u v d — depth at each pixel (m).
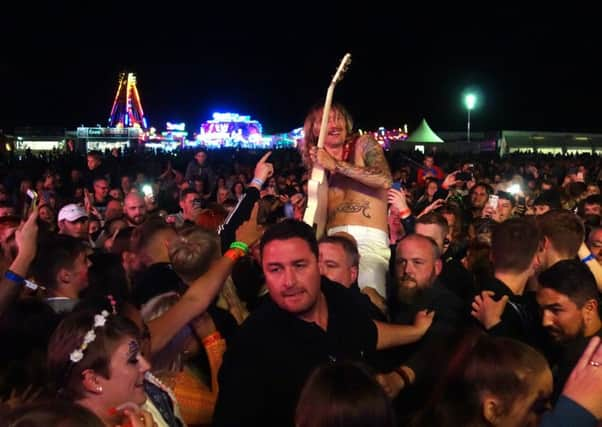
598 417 2.18
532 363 2.44
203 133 75.62
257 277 4.75
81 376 2.60
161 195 11.70
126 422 2.60
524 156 31.73
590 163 24.53
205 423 3.47
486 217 7.47
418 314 3.91
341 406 2.16
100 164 14.72
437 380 2.71
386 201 4.96
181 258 3.92
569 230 4.65
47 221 7.86
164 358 3.48
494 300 3.81
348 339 3.23
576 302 3.43
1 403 2.48
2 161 22.55
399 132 48.31
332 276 3.96
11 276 3.70
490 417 2.40
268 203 7.88
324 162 4.56
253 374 3.02
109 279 4.21
